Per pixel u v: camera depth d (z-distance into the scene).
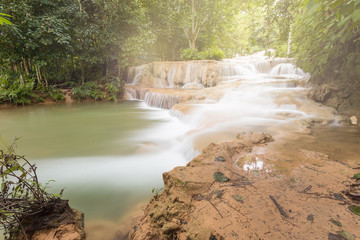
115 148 4.83
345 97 5.96
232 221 1.46
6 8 8.96
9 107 10.34
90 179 3.37
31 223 1.73
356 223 1.37
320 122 5.07
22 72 11.38
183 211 1.68
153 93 11.61
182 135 5.21
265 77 11.70
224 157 2.65
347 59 5.75
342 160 2.63
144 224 1.85
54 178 3.40
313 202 1.62
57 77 14.60
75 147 4.94
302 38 7.00
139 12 15.40
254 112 6.41
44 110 10.02
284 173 2.18
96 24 13.38
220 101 8.48
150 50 21.56
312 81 7.76
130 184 3.21
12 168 1.79
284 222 1.42
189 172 2.21
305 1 2.10
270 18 10.11
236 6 20.34
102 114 9.23
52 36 10.34
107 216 2.40
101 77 15.94
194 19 22.58
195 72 14.46
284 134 4.10
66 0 11.43
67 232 1.73
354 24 2.02
